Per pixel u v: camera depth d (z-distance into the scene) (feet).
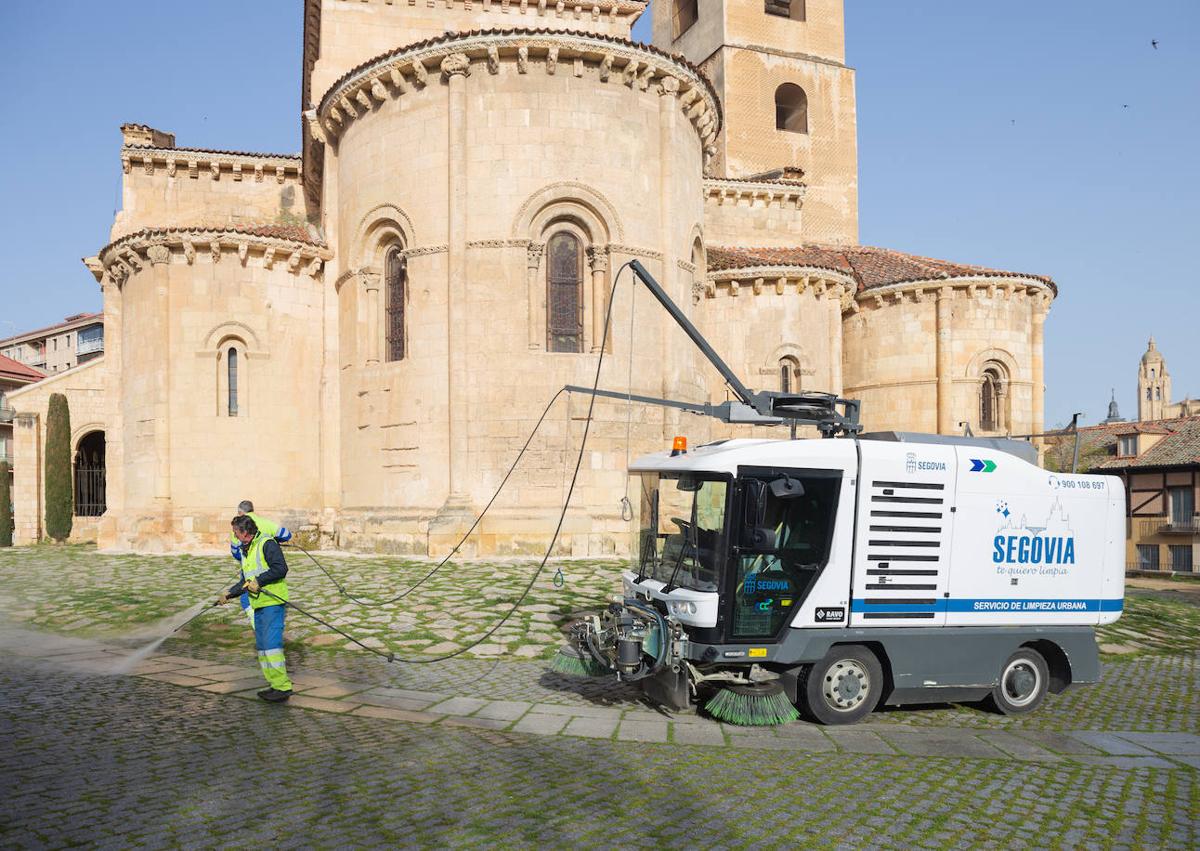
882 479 29.84
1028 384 101.86
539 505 67.26
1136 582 124.98
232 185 94.73
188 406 77.71
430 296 69.51
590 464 68.28
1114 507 33.17
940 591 30.40
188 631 43.09
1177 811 21.80
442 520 65.57
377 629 42.91
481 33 67.26
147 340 79.05
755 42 127.54
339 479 79.20
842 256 109.70
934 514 30.45
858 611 29.35
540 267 69.36
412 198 70.38
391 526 69.36
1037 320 102.32
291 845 18.03
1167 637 51.31
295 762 23.68
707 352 37.17
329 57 81.87
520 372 67.82
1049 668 33.40
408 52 69.00
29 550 96.02
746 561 28.63
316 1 83.87
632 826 19.61
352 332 75.56
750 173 126.72
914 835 19.71
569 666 32.19
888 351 102.58
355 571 59.93
